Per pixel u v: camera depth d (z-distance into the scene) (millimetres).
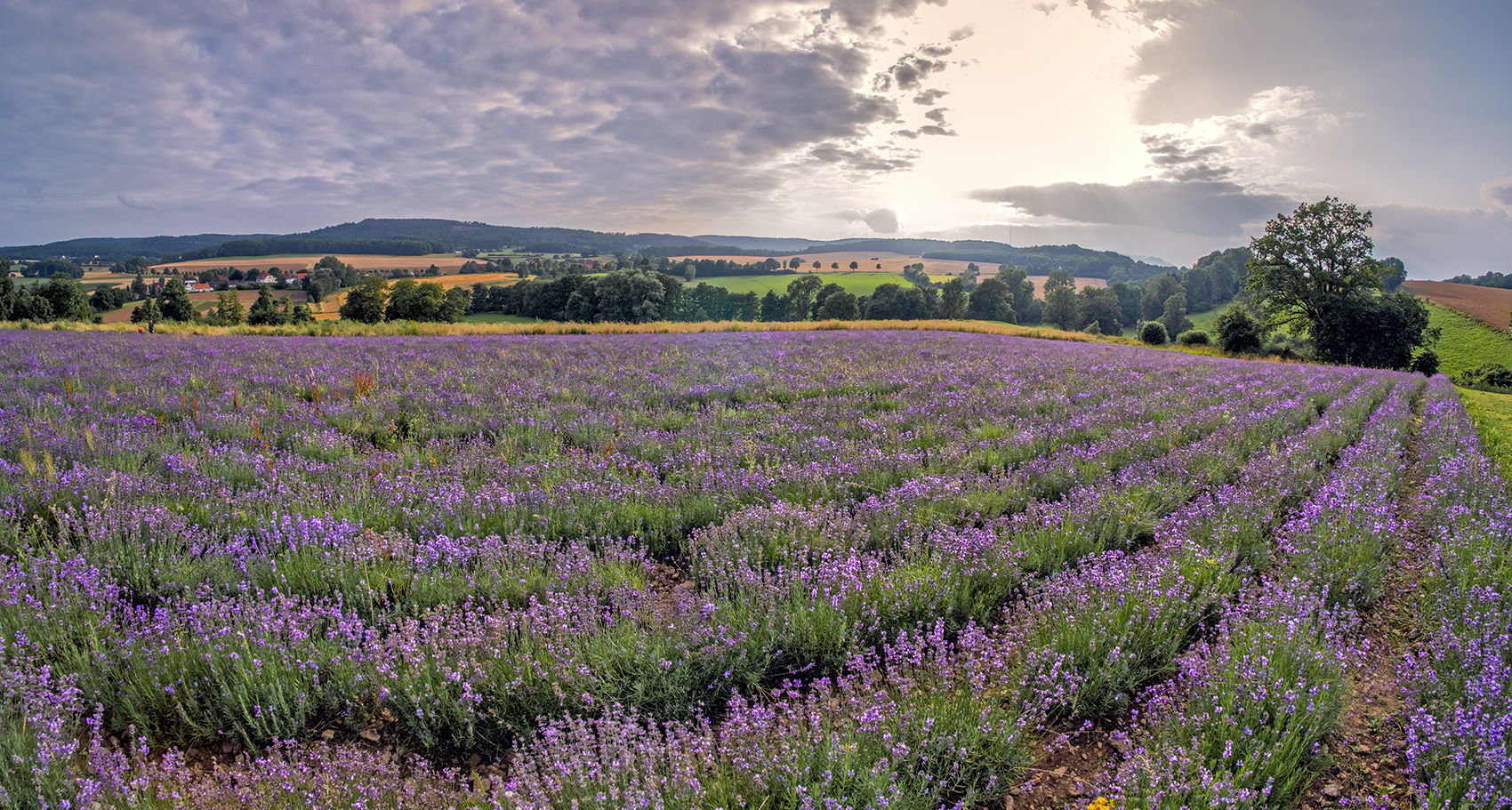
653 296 73812
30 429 7109
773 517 5656
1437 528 6066
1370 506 6227
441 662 3674
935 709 3336
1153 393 14000
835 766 2967
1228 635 4004
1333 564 5012
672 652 3879
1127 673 3830
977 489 6574
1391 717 3643
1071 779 3281
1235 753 3125
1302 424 11211
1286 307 55906
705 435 8844
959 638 4199
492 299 97250
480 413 9977
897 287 105250
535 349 20484
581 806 2773
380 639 3930
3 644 3287
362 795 2844
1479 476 7500
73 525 4973
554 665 3639
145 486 5766
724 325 40219
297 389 11422
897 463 7434
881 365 17828
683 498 6348
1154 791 2838
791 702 3705
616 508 6059
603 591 4660
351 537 5102
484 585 4570
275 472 6453
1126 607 4277
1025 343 31516
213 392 10828
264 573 4535
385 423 9289
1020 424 9805
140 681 3389
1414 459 9773
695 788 2812
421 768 3152
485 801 2883
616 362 17344
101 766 2855
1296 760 3061
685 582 5207
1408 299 53375
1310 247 53719
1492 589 4555
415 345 21578
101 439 6941
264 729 3332
